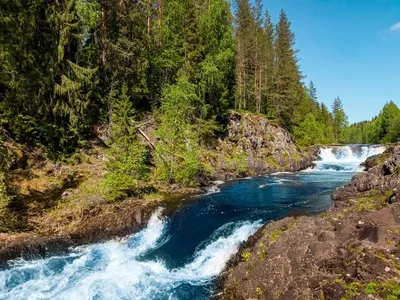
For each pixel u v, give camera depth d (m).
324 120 88.31
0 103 17.19
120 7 25.81
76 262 11.80
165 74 31.17
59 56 18.77
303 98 70.44
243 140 36.34
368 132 114.12
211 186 23.42
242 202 18.11
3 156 15.59
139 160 19.36
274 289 8.48
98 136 22.86
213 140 33.38
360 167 36.97
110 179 16.77
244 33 45.50
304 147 51.09
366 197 12.22
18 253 11.68
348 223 9.76
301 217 11.31
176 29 32.84
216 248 12.27
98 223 14.40
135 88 26.66
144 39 28.72
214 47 35.12
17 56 17.53
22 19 17.50
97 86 23.77
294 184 24.58
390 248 7.83
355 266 7.60
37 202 15.02
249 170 32.03
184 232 14.17
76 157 19.89
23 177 16.30
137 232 14.51
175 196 19.47
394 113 92.44
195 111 32.25
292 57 56.91
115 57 25.03
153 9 31.36
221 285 10.12
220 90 35.62
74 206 15.29
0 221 12.72
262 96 50.25
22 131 18.36
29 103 18.28
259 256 9.84
